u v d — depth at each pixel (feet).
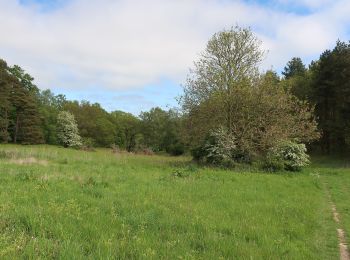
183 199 46.09
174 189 53.78
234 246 27.76
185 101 115.03
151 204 40.24
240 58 113.60
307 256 28.27
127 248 24.81
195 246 27.61
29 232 26.66
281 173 98.58
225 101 109.81
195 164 108.27
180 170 84.89
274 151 106.83
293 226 36.68
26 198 37.42
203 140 111.96
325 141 200.34
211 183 63.93
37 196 39.24
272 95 109.19
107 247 24.32
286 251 28.48
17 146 219.61
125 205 38.34
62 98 380.17
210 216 37.22
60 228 27.20
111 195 44.32
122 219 32.45
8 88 239.50
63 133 268.62
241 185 65.00
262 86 108.88
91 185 51.03
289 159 106.83
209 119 112.06
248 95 108.37
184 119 115.14
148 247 25.23
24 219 28.91
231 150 107.55
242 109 110.32
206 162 109.70
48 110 303.89
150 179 64.28
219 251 26.66
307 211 45.06
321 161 177.37
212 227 33.09
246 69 112.68
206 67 114.01
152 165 102.89
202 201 46.09
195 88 114.73
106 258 22.33
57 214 31.37
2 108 240.12
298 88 209.15
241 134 107.55
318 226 39.81
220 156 105.50
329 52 190.90
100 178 60.54
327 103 196.75
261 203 47.88
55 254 22.54
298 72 274.98
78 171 71.41
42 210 32.09
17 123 251.19
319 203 54.65
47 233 26.63
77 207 35.06
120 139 333.42
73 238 25.88
